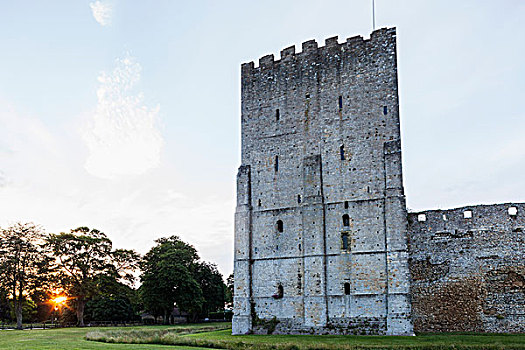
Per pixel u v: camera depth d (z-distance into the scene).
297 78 46.16
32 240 66.38
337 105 43.72
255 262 44.16
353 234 40.50
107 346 33.06
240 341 33.78
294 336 38.16
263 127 46.88
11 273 63.34
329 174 42.59
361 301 38.94
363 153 41.69
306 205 42.59
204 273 90.19
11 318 82.62
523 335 34.81
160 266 74.94
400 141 40.53
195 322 86.31
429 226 41.41
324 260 40.91
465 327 38.53
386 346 29.69
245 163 46.94
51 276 66.12
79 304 70.31
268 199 44.94
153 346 33.09
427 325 39.75
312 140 44.12
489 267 38.75
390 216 39.22
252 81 48.50
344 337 36.16
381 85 42.28
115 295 73.00
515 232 38.59
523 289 37.41
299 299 41.38
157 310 80.88
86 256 69.50
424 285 40.50
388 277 38.16
